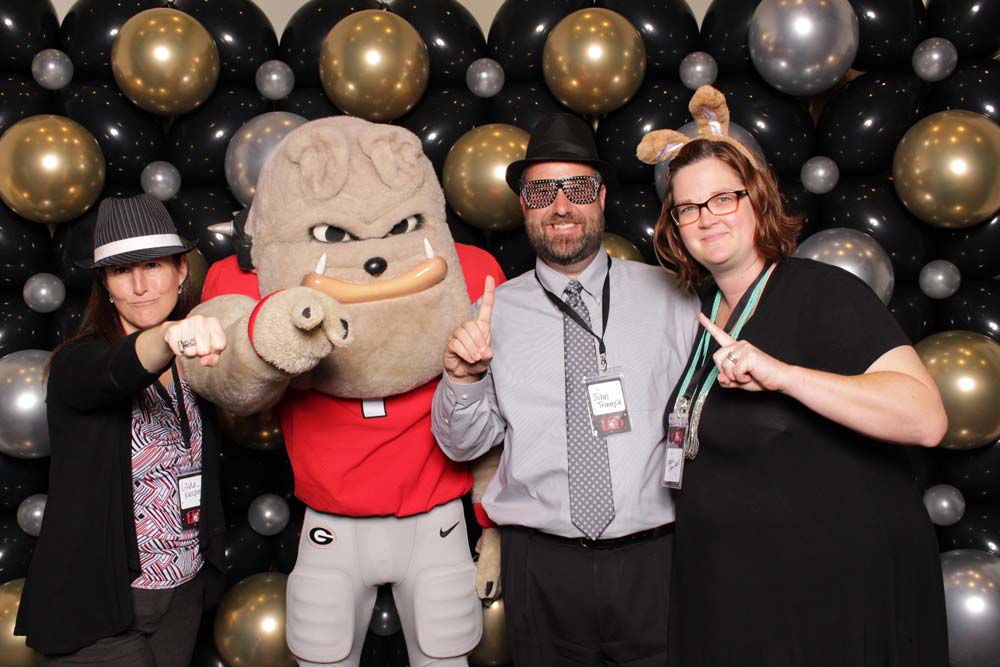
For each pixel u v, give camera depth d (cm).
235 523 272
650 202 273
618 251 258
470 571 214
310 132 196
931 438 140
